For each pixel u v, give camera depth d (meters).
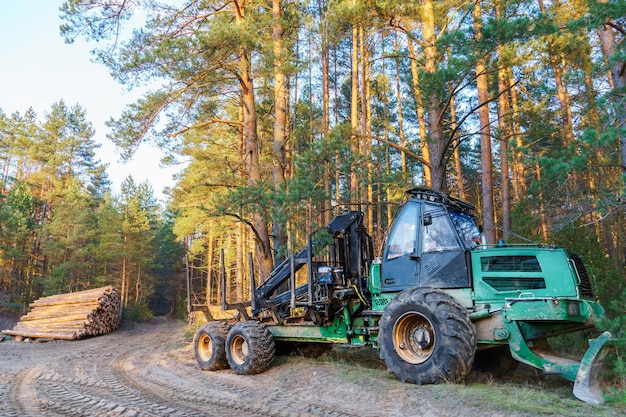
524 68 11.32
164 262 56.22
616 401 5.16
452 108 24.14
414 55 18.72
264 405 6.18
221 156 23.23
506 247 6.96
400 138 25.20
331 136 10.91
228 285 31.86
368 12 11.52
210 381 8.09
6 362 11.79
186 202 25.12
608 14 8.32
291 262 8.83
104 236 37.28
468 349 6.05
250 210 11.21
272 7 15.48
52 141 47.50
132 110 14.50
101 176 57.03
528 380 6.85
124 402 6.53
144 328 27.05
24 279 38.16
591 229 9.93
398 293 7.32
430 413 5.27
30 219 42.12
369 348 10.08
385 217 26.41
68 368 10.16
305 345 9.76
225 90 16.27
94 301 21.48
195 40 12.00
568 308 5.86
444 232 7.10
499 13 9.98
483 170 16.58
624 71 9.76
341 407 5.89
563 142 11.55
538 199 10.72
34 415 5.85
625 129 7.79
